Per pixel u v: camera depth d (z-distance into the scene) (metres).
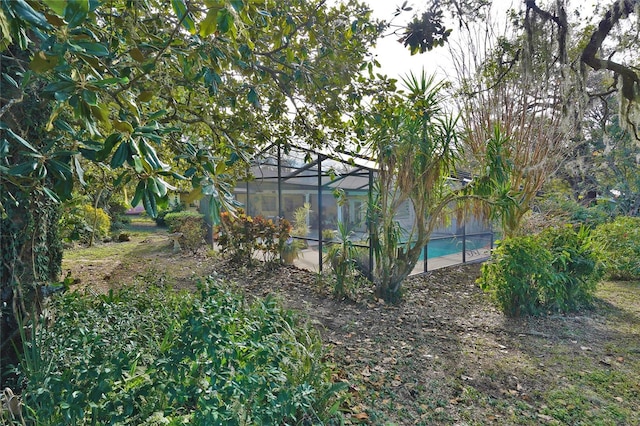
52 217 3.39
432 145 5.97
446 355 4.27
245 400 1.97
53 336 2.52
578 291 5.84
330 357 4.07
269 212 9.83
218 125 3.26
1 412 1.80
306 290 6.97
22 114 2.08
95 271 7.83
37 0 0.92
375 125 3.87
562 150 7.89
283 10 2.88
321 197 8.33
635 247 7.99
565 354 4.32
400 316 5.64
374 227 6.48
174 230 12.23
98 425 1.80
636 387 3.58
